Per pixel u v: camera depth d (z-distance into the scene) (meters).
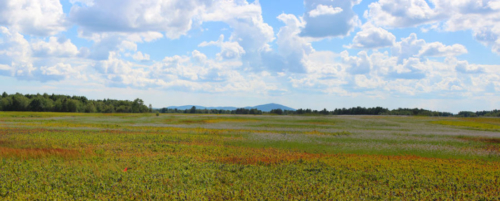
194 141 32.47
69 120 67.62
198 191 13.52
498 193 14.27
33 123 55.09
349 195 13.20
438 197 13.30
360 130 48.44
